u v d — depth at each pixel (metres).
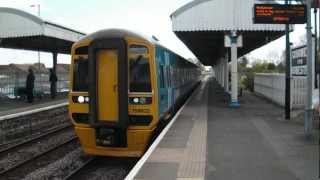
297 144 12.50
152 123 12.87
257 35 27.39
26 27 25.73
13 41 29.78
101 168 12.94
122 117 12.63
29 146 16.59
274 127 15.84
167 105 16.09
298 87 21.78
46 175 12.24
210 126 16.09
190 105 24.62
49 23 26.20
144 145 12.98
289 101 18.06
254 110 21.75
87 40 13.00
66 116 25.52
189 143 12.69
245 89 42.16
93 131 12.97
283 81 22.70
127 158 14.06
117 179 11.77
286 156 10.91
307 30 13.51
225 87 36.69
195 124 16.59
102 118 12.80
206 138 13.52
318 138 13.39
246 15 23.22
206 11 23.28
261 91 31.97
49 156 14.72
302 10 16.09
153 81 12.89
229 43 23.64
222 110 21.75
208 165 10.00
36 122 21.83
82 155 14.62
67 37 28.88
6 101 29.67
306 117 13.37
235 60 23.66
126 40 12.80
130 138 12.88
